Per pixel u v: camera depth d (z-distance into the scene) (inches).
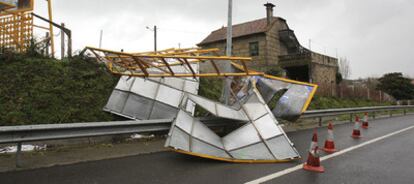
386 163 232.1
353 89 1122.7
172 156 244.2
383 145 311.1
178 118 241.9
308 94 390.6
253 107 302.2
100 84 386.0
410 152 274.8
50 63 379.2
